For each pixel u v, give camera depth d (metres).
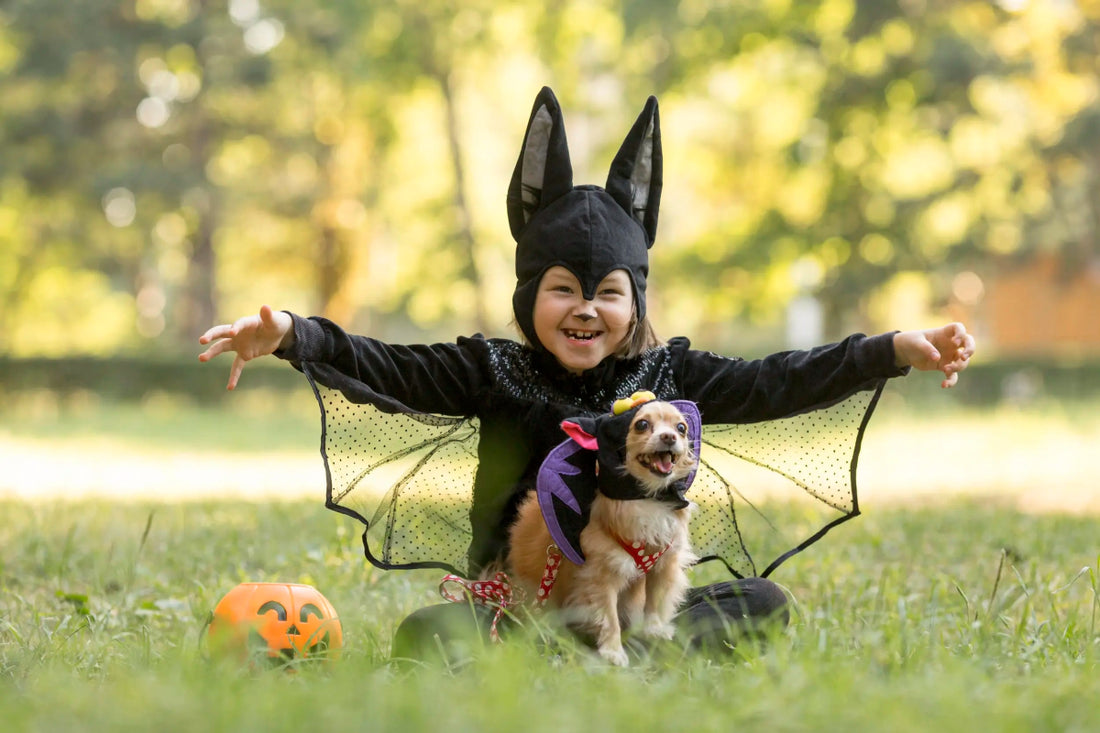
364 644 4.34
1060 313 34.91
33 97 29.30
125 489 12.13
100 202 30.53
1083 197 27.55
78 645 4.35
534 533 4.12
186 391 27.39
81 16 28.20
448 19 31.53
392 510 4.57
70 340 42.75
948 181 27.77
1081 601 5.21
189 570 6.51
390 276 41.22
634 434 3.83
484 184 37.97
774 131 32.12
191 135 30.78
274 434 20.58
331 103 34.03
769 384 4.55
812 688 3.11
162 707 2.85
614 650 3.88
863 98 27.45
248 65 29.03
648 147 4.70
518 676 3.18
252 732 2.64
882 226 27.78
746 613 4.19
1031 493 11.02
